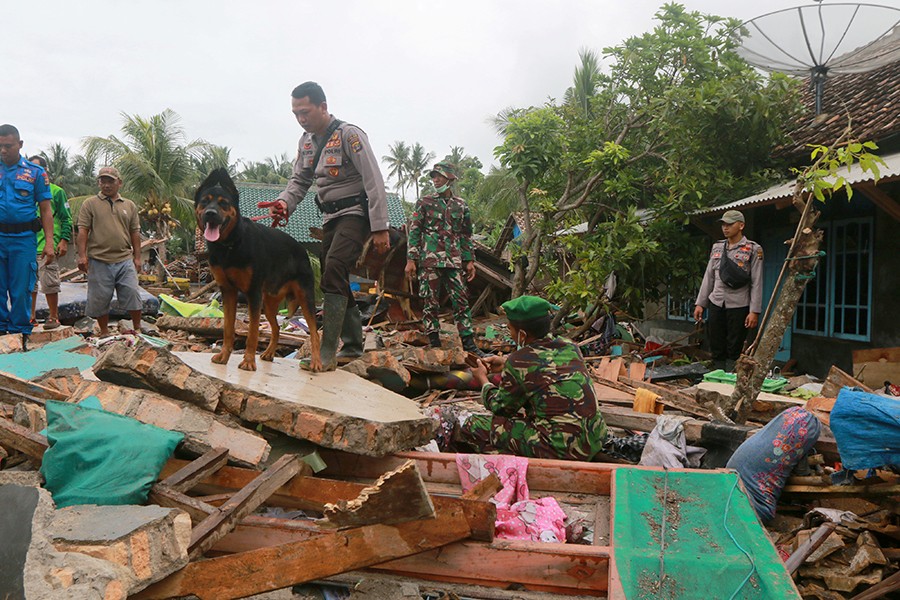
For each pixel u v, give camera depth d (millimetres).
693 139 10359
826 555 3275
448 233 7113
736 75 10586
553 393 3904
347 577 2590
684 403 5660
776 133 10094
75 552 1966
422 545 2479
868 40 9219
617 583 2240
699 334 11141
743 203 8805
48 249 6434
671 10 11156
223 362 3957
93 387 3168
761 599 2205
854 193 8492
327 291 4551
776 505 3803
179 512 2270
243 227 3629
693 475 3123
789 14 9453
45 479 2672
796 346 9617
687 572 2318
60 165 59625
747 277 8031
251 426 3334
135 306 7719
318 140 4684
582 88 27031
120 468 2627
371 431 3180
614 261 10031
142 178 28906
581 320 12234
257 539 2607
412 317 11680
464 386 6199
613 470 3193
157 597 2176
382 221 4527
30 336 6414
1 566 1847
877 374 6973
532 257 11742
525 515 2957
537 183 11859
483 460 3398
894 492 3449
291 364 4586
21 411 3191
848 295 8617
